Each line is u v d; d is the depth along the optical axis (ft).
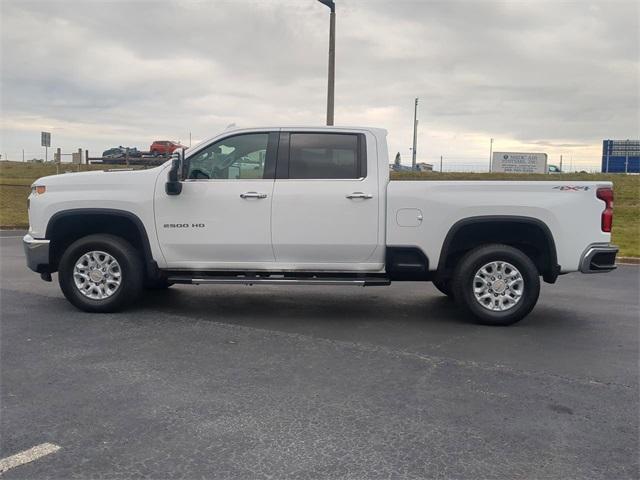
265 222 21.59
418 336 20.29
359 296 27.71
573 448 11.86
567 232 20.98
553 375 16.28
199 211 21.80
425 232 21.30
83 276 22.72
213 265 22.18
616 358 17.95
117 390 14.70
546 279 22.13
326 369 16.49
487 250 21.27
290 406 13.78
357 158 21.81
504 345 19.25
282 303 25.66
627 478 10.71
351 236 21.49
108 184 22.25
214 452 11.50
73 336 19.57
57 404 13.79
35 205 22.47
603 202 21.11
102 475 10.62
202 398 14.23
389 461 11.23
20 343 18.71
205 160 22.21
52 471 10.74
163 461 11.14
